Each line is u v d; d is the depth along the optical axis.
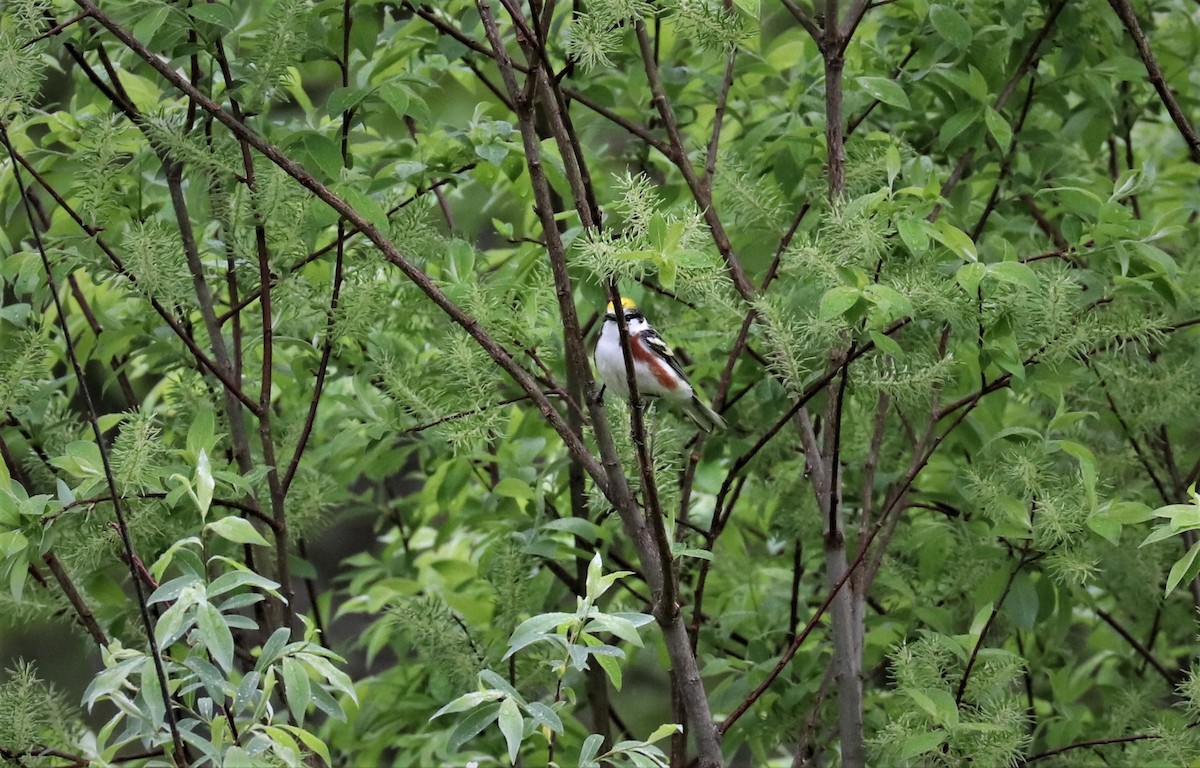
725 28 7.30
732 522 11.40
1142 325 7.81
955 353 8.52
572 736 10.18
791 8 8.69
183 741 6.23
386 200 9.41
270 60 8.30
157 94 10.33
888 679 10.70
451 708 5.74
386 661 16.27
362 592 13.11
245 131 7.45
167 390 10.44
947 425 9.88
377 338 9.67
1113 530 7.35
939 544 9.41
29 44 7.61
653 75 8.95
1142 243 7.78
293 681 5.48
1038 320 7.60
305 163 8.32
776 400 9.25
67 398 9.60
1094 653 12.57
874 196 6.96
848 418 9.95
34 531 6.99
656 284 10.47
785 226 9.90
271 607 8.63
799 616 11.32
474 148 9.52
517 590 9.31
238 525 5.67
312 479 9.80
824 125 10.20
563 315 7.12
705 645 10.80
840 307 6.56
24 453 9.54
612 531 10.14
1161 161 13.16
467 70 11.55
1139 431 9.61
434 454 11.32
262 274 8.45
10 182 9.49
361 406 9.06
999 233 10.40
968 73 9.63
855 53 10.86
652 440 7.96
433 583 12.01
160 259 7.94
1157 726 7.90
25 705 6.85
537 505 9.68
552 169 9.56
